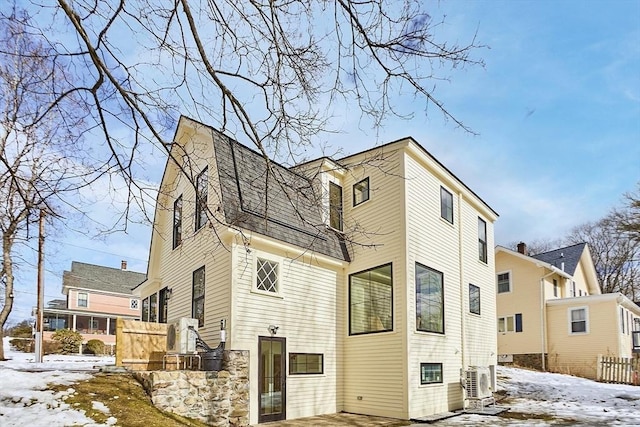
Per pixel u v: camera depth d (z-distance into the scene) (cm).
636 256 3328
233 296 965
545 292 2359
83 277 3572
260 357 996
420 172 1259
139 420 695
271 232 1052
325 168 1230
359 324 1220
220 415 882
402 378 1083
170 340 963
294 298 1112
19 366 1311
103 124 407
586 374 2180
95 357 2409
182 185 1252
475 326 1459
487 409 1241
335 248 1259
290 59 430
